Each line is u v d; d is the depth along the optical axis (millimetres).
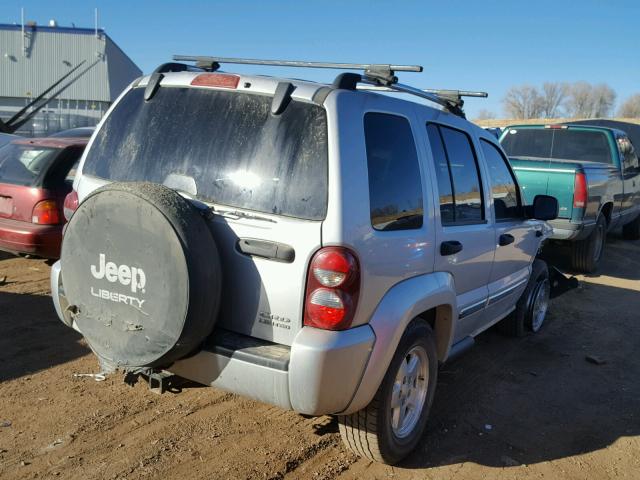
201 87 3508
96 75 40500
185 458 3617
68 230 3201
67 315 3719
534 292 6371
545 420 4539
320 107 3137
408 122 3721
